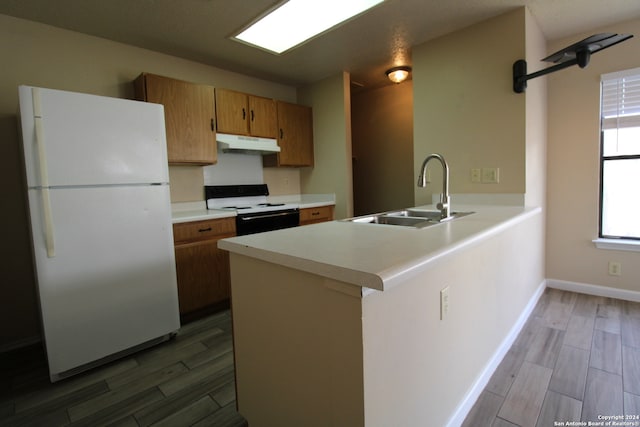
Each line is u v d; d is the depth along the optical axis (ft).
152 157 6.77
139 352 6.82
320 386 3.19
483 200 8.27
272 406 3.87
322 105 12.05
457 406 4.46
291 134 11.68
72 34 7.85
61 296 5.72
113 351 6.34
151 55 9.12
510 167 7.82
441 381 4.02
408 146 13.05
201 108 9.18
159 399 5.30
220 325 8.12
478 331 5.07
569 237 9.41
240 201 11.19
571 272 9.46
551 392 5.12
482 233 4.26
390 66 10.80
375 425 2.87
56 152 5.56
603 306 8.29
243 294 4.12
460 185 8.69
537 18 7.90
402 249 3.28
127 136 6.39
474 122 8.30
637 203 8.54
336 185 11.84
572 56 6.06
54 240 5.59
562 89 9.19
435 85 8.94
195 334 7.63
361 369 2.72
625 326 7.17
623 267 8.68
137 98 8.59
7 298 7.26
